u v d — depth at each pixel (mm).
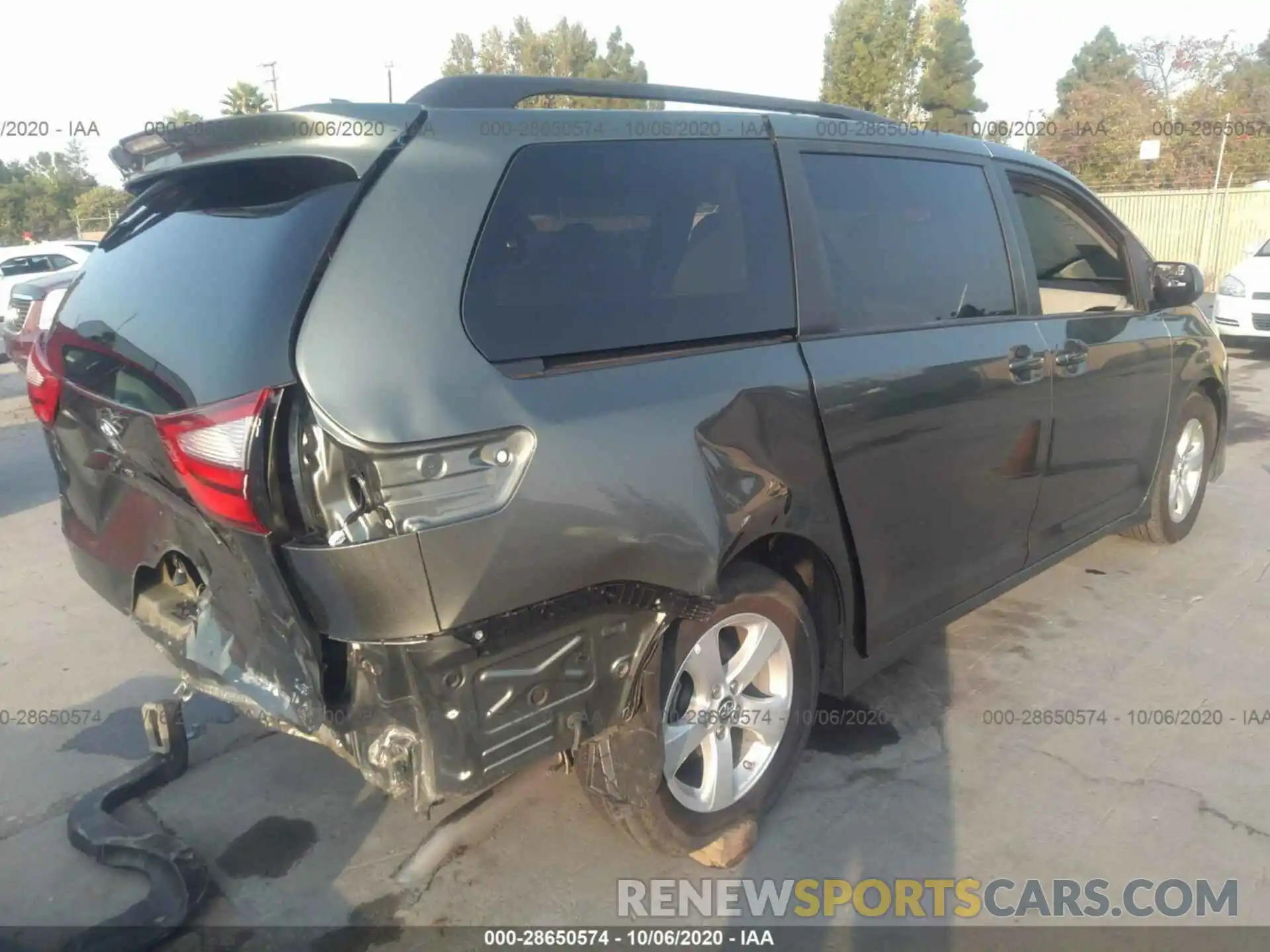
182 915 2463
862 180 3043
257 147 2248
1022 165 3797
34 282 11383
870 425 2803
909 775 3146
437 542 1885
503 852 2789
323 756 3252
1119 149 27438
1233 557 4945
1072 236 4320
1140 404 4293
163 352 2174
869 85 36906
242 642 2316
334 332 1912
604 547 2100
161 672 3850
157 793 3051
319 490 1946
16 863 2742
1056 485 3789
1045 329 3625
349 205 2025
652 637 2285
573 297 2230
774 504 2492
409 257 2004
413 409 1895
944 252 3289
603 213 2340
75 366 2553
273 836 2848
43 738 3373
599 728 2254
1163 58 29906
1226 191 20188
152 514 2422
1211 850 2785
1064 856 2766
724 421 2373
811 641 2879
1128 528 4586
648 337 2348
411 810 2951
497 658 2043
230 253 2182
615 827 2654
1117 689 3670
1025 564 3744
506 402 2000
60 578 4859
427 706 1999
